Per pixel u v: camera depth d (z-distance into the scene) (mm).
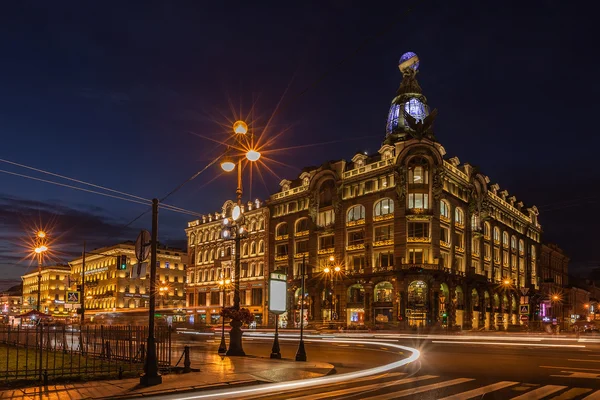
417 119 74250
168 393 14117
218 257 93188
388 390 14227
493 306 76188
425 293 60594
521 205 94500
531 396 13047
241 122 19234
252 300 82938
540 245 98875
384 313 63125
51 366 19625
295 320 73750
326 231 71625
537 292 92125
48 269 136750
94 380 16250
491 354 26219
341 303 67688
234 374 17344
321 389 14617
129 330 21141
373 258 65438
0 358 23219
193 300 97375
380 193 65688
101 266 116625
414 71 77688
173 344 36188
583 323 92500
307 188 76562
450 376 17344
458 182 69125
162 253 115875
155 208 17172
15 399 12859
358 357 25766
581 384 15242
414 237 61938
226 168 20312
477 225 72188
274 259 80562
